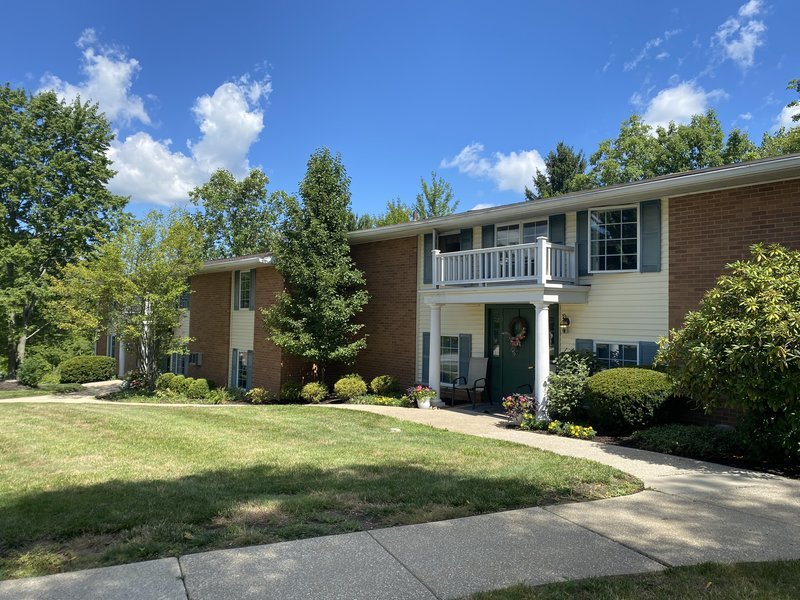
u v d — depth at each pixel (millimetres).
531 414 10125
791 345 6055
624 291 10523
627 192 9789
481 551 3852
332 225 14750
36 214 24469
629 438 8586
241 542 3955
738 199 9016
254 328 17047
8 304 23453
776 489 5613
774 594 3160
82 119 25484
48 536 4055
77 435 8719
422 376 14312
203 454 7230
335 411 11727
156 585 3244
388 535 4145
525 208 11469
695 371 6844
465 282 11820
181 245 17125
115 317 16938
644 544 4008
